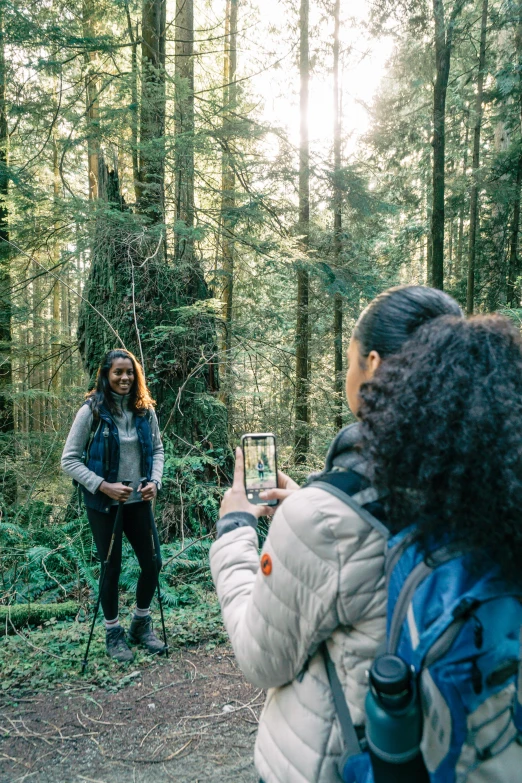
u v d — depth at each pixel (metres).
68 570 4.42
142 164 6.59
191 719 2.57
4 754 2.30
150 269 5.79
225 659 3.20
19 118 6.80
